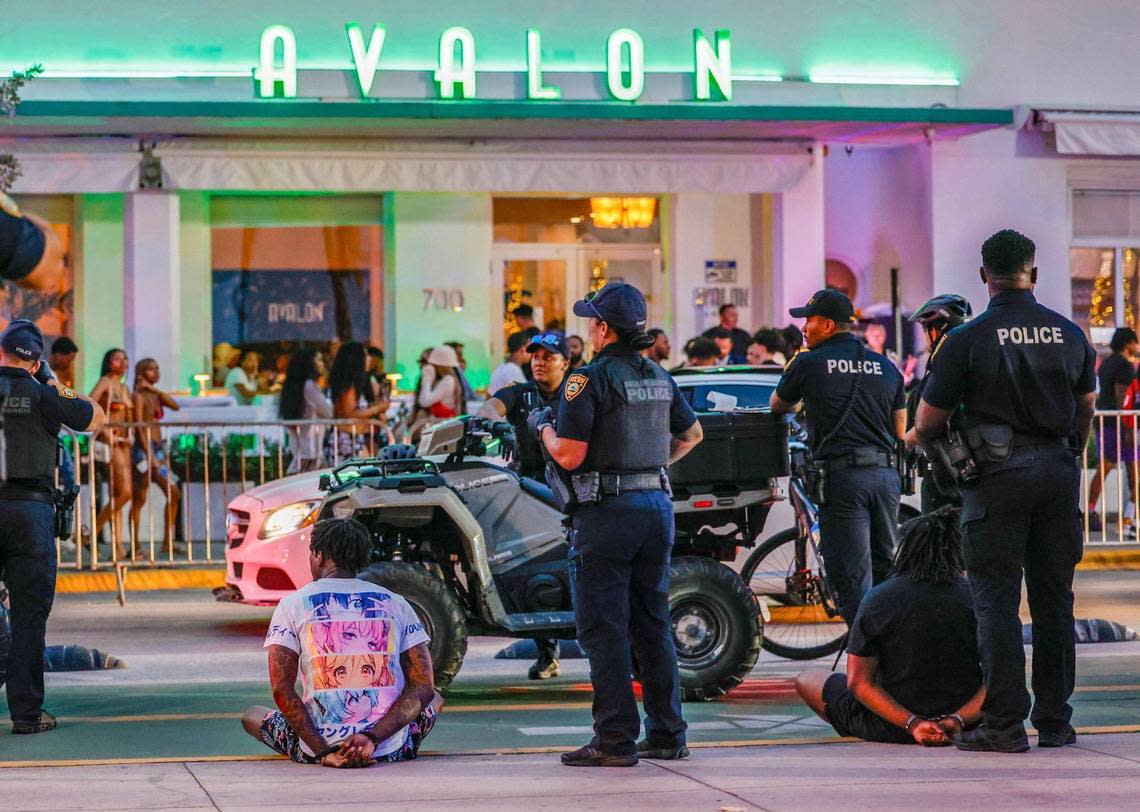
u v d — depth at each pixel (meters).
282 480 14.42
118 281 24.33
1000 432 8.07
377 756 8.03
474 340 25.02
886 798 7.09
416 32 23.72
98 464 18.14
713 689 10.67
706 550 11.22
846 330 10.89
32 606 9.44
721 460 10.80
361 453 18.28
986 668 8.15
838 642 12.98
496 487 11.11
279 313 25.42
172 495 18.70
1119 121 23.98
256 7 23.55
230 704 10.69
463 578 11.13
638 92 23.42
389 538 10.96
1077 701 10.46
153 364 19.39
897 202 26.12
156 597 16.88
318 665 8.01
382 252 25.55
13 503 9.33
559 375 11.42
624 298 8.05
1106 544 19.00
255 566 13.72
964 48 25.03
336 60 23.61
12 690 9.45
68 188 22.09
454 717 10.22
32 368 9.41
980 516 8.12
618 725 7.95
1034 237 25.19
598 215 25.86
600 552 7.92
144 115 20.95
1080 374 8.20
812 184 24.25
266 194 25.30
